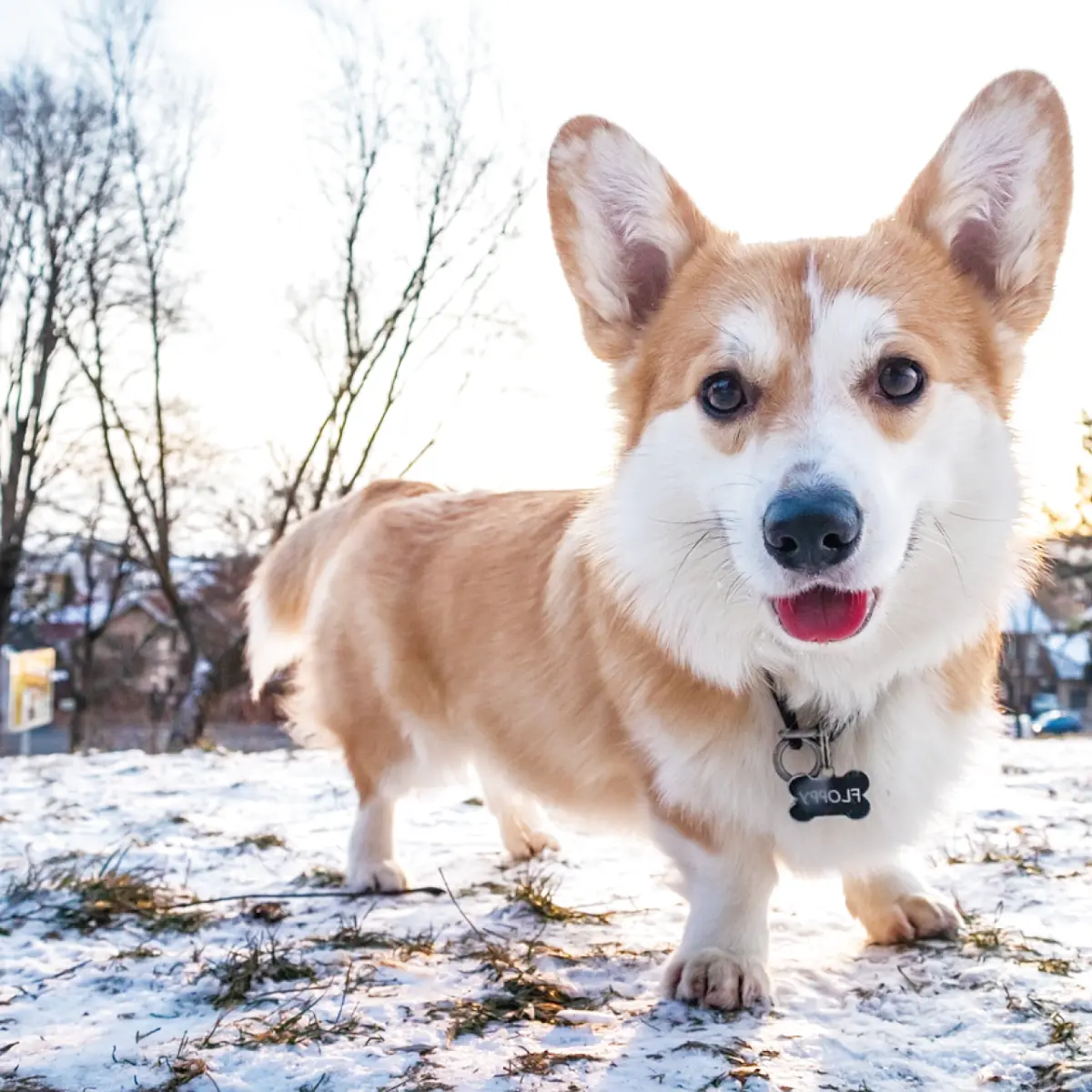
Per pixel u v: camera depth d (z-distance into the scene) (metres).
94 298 3.41
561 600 0.72
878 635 0.59
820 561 0.52
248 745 4.64
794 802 0.60
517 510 0.86
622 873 0.88
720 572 0.59
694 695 0.61
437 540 0.89
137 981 0.64
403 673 0.87
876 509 0.53
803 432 0.56
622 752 0.67
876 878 0.68
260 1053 0.51
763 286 0.62
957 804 0.66
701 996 0.57
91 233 3.42
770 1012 0.56
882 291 0.60
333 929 0.74
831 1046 0.51
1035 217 0.64
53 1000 0.61
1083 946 0.64
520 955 0.66
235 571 4.40
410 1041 0.53
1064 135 0.63
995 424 0.62
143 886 0.83
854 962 0.63
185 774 1.53
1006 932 0.67
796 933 0.70
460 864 0.93
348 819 1.16
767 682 0.60
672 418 0.62
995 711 0.67
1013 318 0.65
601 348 0.70
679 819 0.62
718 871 0.61
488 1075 0.48
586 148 0.69
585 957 0.66
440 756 0.87
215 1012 0.58
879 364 0.58
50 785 1.42
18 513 3.74
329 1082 0.48
